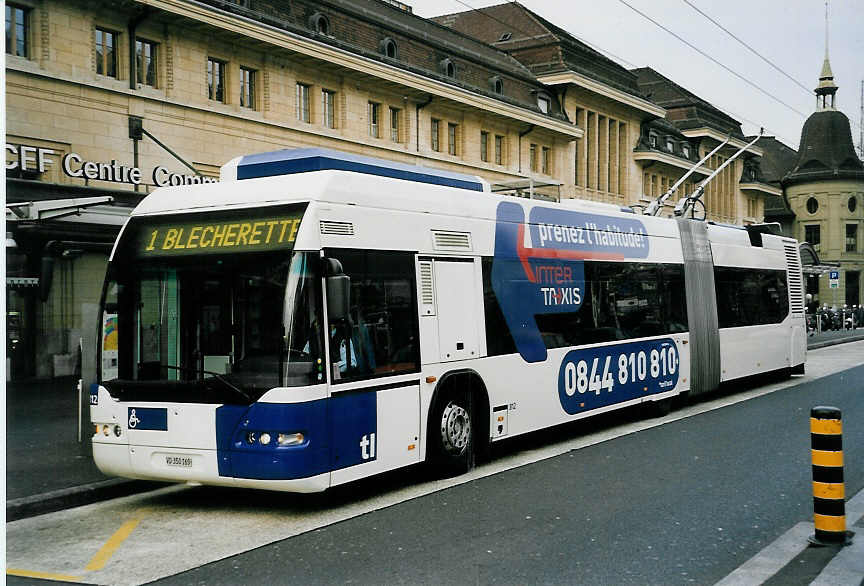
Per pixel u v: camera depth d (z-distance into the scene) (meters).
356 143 26.97
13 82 17.86
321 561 6.35
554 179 39.06
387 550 6.59
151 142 20.55
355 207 8.36
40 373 18.56
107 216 17.94
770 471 9.41
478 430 10.05
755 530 7.04
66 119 18.81
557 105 40.94
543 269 11.41
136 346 8.12
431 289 9.28
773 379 20.33
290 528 7.38
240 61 23.28
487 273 10.29
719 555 6.36
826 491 6.57
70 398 15.94
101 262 19.73
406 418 8.73
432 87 29.64
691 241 15.84
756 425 12.96
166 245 8.20
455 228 9.80
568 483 8.97
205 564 6.38
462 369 9.65
